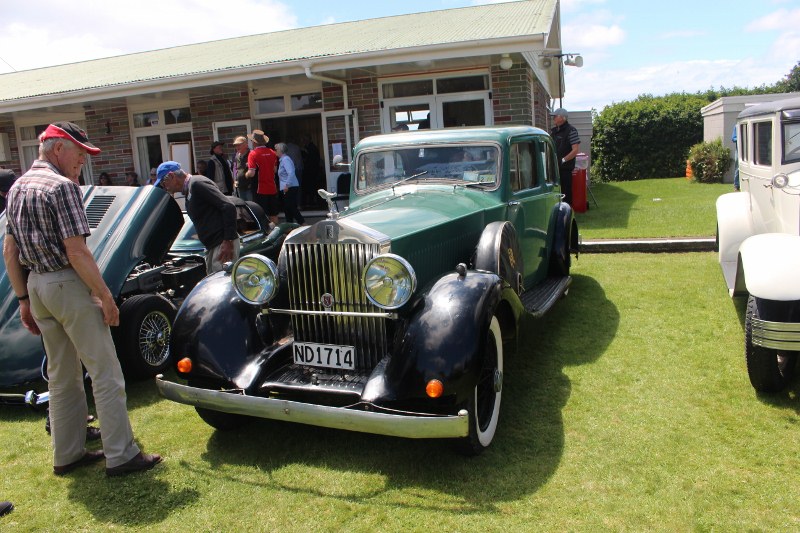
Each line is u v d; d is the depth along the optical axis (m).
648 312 5.60
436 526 2.74
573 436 3.46
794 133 4.56
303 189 12.34
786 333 3.47
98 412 3.32
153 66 13.05
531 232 5.26
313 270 3.41
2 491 3.28
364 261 3.28
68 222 3.02
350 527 2.78
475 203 4.43
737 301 5.73
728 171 16.91
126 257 4.82
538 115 13.01
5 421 4.23
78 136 3.28
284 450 3.55
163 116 12.80
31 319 3.47
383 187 5.01
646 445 3.31
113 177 13.41
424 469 3.22
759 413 3.60
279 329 3.69
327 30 14.08
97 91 10.84
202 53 13.79
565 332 5.20
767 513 2.70
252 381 3.35
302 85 11.52
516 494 2.95
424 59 9.00
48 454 3.71
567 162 9.76
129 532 2.85
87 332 3.22
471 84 10.50
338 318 3.40
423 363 2.97
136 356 4.67
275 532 2.79
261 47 12.76
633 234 8.75
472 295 3.18
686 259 7.55
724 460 3.13
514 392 4.07
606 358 4.58
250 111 11.87
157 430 3.91
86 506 3.09
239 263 3.46
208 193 5.31
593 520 2.71
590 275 7.09
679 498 2.84
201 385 3.56
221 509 2.99
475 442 3.21
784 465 3.06
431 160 4.91
